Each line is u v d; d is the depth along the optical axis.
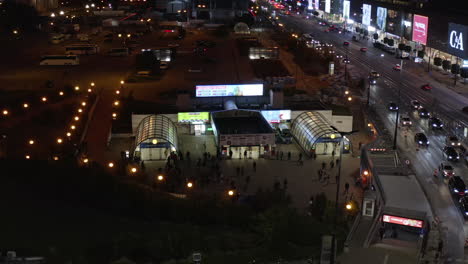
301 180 79.25
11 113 106.56
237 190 75.00
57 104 114.25
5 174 67.75
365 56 187.75
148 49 178.88
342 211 67.06
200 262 48.88
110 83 139.00
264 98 108.62
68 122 102.81
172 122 98.25
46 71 155.00
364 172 75.94
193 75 152.25
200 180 78.12
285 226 59.22
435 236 59.09
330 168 84.12
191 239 55.16
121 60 175.12
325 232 59.94
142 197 65.44
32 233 52.19
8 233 51.59
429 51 170.12
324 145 89.56
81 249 50.19
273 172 82.50
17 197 61.00
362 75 155.50
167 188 73.75
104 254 50.00
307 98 123.25
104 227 55.88
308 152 89.88
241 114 99.94
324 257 50.03
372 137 99.38
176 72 156.75
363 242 59.16
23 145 90.75
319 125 91.44
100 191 66.06
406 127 105.69
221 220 61.91
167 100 121.31
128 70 157.62
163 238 54.38
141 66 150.25
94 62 170.75
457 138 96.50
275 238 56.41
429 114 113.50
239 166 84.88
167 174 77.94
